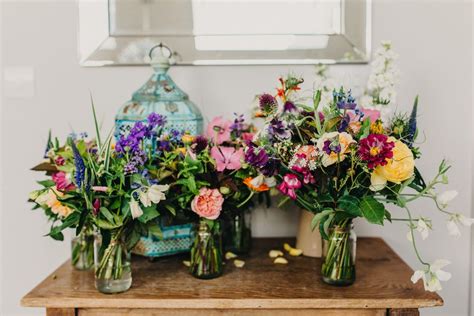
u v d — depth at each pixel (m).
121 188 1.10
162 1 1.53
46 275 1.58
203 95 1.57
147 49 1.54
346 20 1.54
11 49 1.55
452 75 1.57
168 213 1.24
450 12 1.56
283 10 1.54
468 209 1.58
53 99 1.56
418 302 1.10
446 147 1.58
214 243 1.24
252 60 1.55
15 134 1.56
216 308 1.12
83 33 1.54
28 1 1.54
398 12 1.56
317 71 1.48
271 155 1.09
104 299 1.11
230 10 1.54
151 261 1.36
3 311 1.58
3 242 1.58
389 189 1.09
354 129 1.09
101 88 1.56
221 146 1.25
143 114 1.32
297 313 1.14
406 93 1.58
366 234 1.60
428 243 1.60
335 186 1.09
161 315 1.14
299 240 1.43
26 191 1.57
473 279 1.58
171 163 1.17
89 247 1.31
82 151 1.19
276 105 1.12
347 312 1.13
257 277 1.24
